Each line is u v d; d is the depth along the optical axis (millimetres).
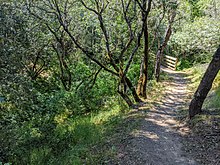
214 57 8555
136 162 6586
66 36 15539
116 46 13281
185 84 16297
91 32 16547
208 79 8719
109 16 12594
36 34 13641
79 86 13648
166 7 13492
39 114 10891
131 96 13141
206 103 10492
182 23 22422
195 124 8531
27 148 8336
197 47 20859
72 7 14305
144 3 10508
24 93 8695
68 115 12641
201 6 22438
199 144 7449
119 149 7320
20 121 9805
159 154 7051
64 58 15336
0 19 8555
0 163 5500
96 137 8594
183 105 11469
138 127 8820
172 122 9383
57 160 7414
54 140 8844
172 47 26578
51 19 13266
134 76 15344
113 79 14219
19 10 10461
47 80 16156
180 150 7316
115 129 9086
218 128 7938
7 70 8117
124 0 12125
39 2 12469
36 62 15711
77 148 7891
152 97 12922
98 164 6680
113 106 12836
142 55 12969
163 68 24625
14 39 9008
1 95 8078
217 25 17453
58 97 12906
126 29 13062
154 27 15336
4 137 7996
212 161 6586
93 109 13188
